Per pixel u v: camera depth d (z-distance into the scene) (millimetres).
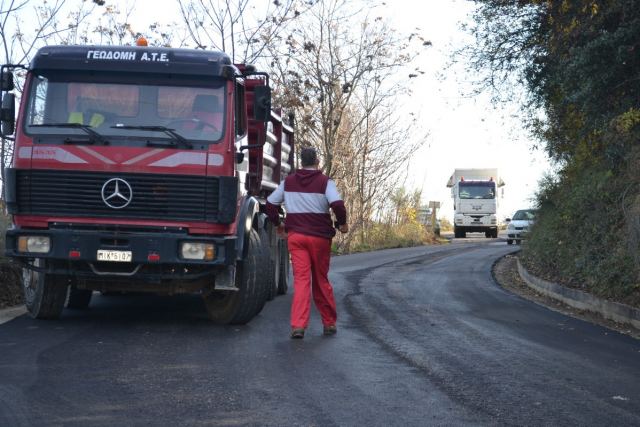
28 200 8828
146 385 6363
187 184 8852
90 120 8961
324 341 8625
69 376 6590
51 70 9117
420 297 13391
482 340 8977
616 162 13320
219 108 9078
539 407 5988
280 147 13578
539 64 16062
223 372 6898
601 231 13789
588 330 10180
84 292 10789
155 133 8898
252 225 9859
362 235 32156
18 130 8938
